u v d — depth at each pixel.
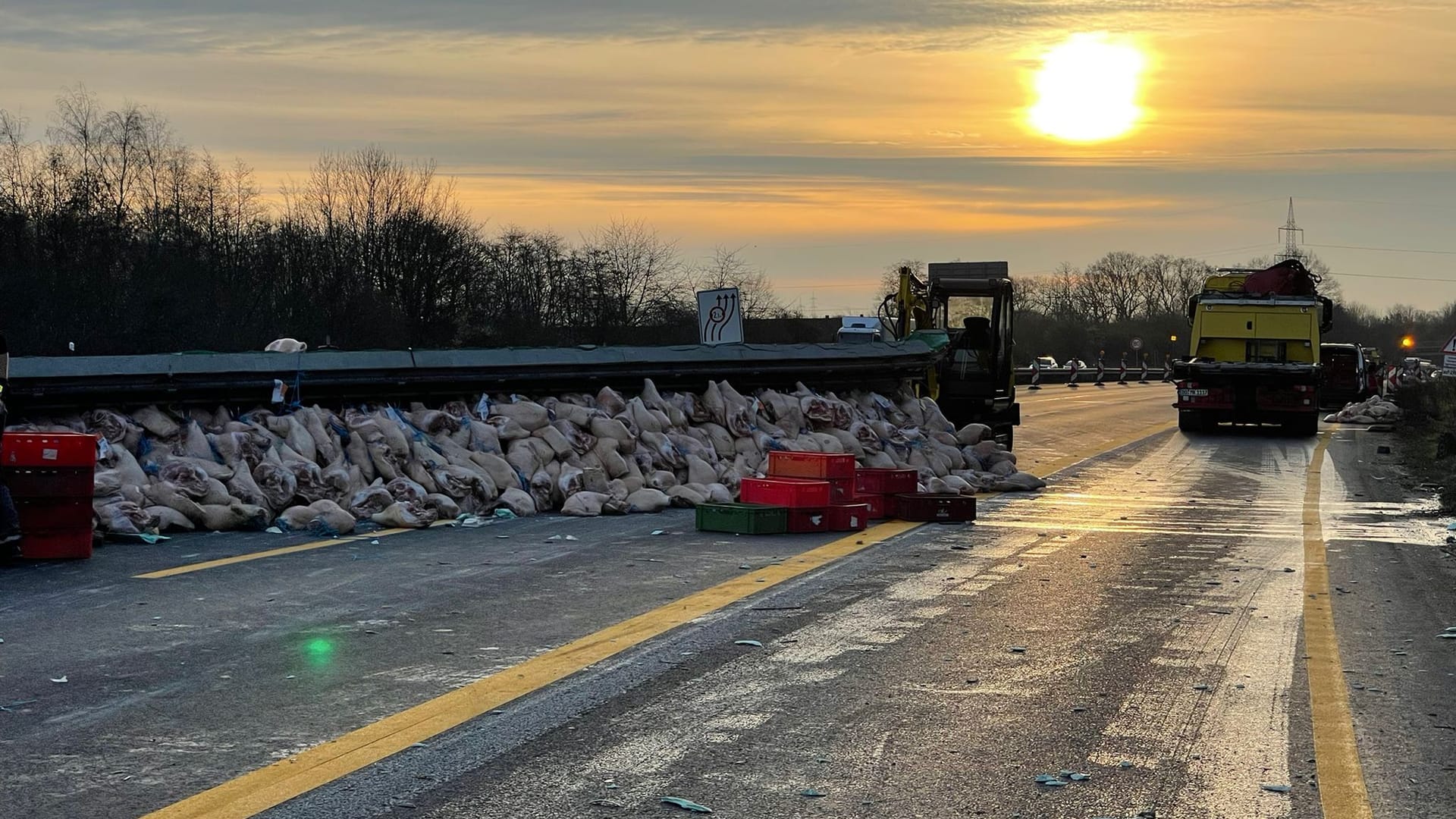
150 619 8.68
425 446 14.55
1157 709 6.80
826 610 9.27
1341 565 11.67
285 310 52.09
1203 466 22.88
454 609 9.12
